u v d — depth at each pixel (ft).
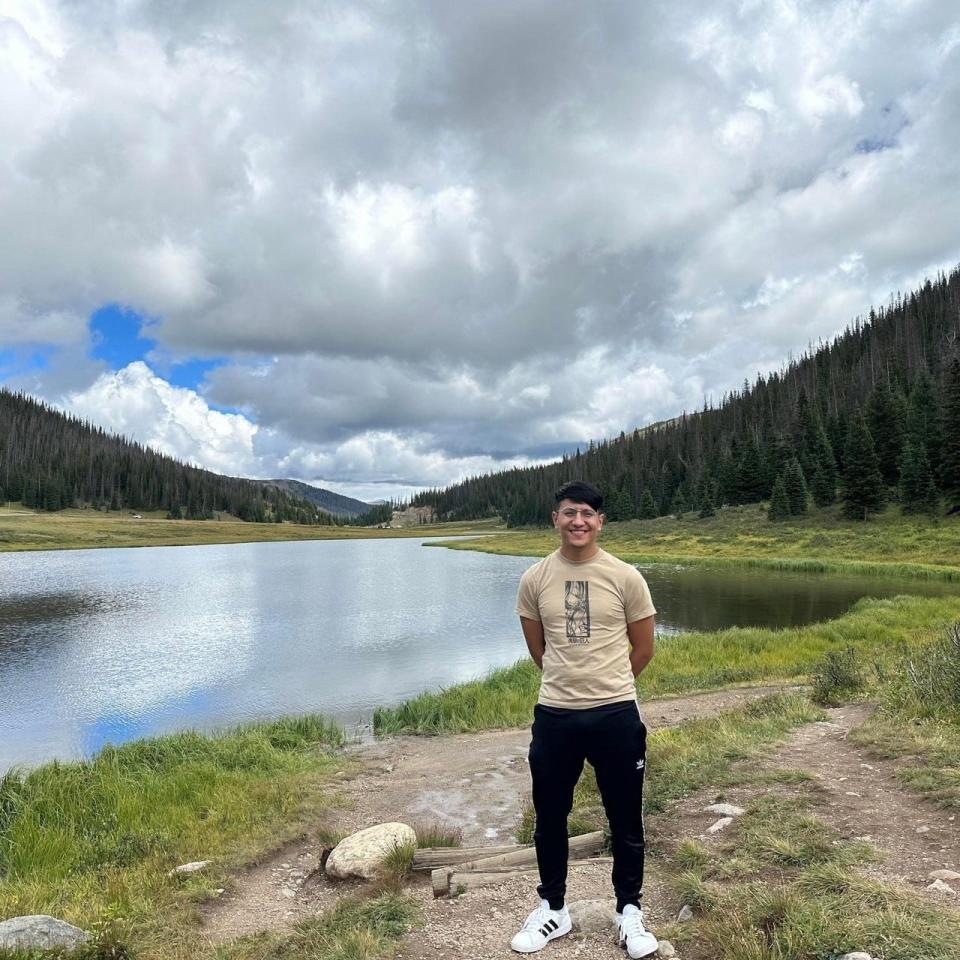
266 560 253.44
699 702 44.06
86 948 14.58
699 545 237.25
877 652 55.26
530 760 12.39
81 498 608.60
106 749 36.24
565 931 12.84
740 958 11.42
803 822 17.19
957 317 405.39
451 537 513.86
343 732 45.68
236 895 19.70
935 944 10.89
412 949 13.30
